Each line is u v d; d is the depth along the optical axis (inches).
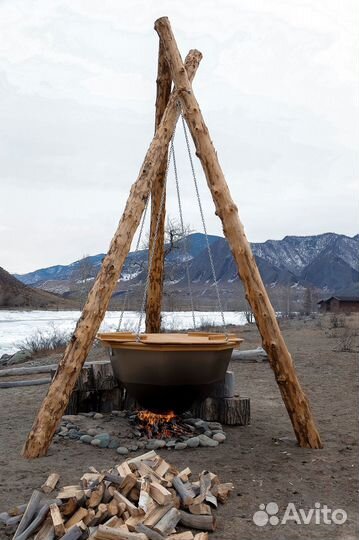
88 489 133.8
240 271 220.2
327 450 207.6
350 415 274.1
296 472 178.7
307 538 128.6
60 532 121.6
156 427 228.5
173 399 211.2
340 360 509.4
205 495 143.1
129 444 209.0
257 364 482.9
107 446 208.7
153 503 129.5
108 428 228.7
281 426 249.4
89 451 202.8
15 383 397.1
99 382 255.9
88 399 257.0
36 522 126.3
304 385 373.4
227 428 243.3
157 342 201.0
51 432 199.2
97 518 125.3
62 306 5039.4
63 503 130.9
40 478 169.3
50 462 187.8
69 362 205.6
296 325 1167.0
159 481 141.6
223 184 226.7
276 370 215.2
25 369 458.0
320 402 311.1
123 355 211.0
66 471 176.6
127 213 224.2
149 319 293.3
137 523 122.0
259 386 370.0
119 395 259.9
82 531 120.5
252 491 159.9
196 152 231.6
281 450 206.8
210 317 1486.2
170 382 205.2
